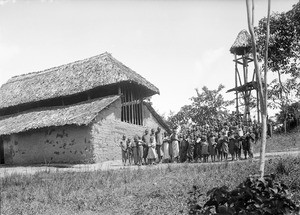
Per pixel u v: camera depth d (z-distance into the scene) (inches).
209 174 468.8
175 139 751.1
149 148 739.4
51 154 952.9
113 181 499.8
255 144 897.5
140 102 1105.4
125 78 971.9
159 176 506.3
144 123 1115.3
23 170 808.3
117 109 981.8
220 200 174.1
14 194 465.7
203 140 711.7
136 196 399.5
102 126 915.4
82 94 1063.0
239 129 682.2
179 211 303.3
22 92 1234.0
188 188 397.7
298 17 1269.7
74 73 1144.2
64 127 935.0
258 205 169.8
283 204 174.2
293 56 1334.9
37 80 1262.3
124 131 995.9
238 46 1167.0
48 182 525.7
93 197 411.5
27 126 984.9
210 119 1622.8
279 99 1346.0
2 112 1259.2
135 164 771.4
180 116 1711.4
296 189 338.6
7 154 1059.9
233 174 442.3
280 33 1302.9
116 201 386.6
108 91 1029.8
